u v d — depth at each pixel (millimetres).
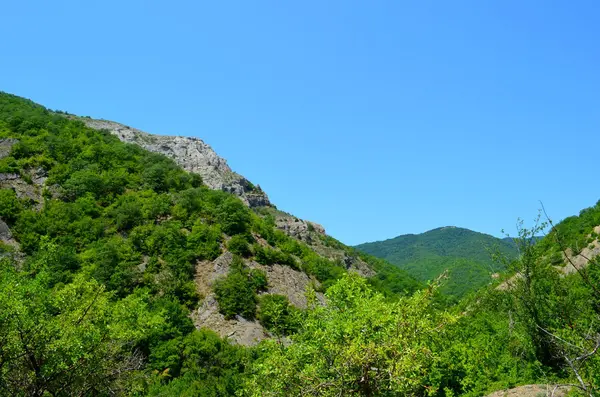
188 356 34188
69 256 41094
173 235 49750
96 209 51875
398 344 10250
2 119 65875
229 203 58406
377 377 10180
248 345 39062
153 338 33969
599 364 9625
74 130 68375
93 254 43594
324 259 65062
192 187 64688
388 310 11102
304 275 55938
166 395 27594
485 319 21906
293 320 12805
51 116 72375
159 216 54594
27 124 64500
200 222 55062
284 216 91688
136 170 63969
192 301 43812
